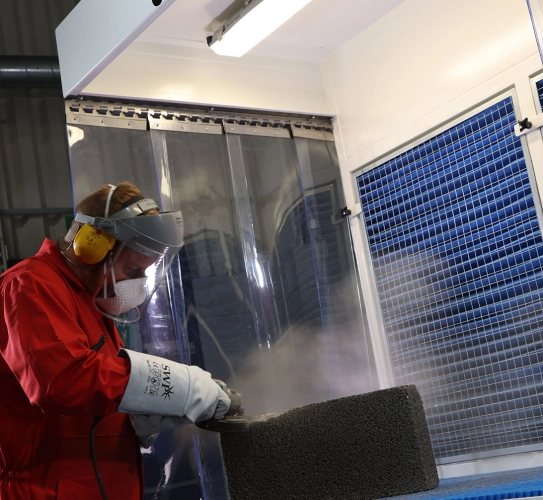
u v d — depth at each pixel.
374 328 3.03
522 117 2.48
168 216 1.79
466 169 2.68
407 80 2.88
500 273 2.57
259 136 3.06
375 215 3.05
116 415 1.77
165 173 2.80
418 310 2.86
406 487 1.81
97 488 1.68
